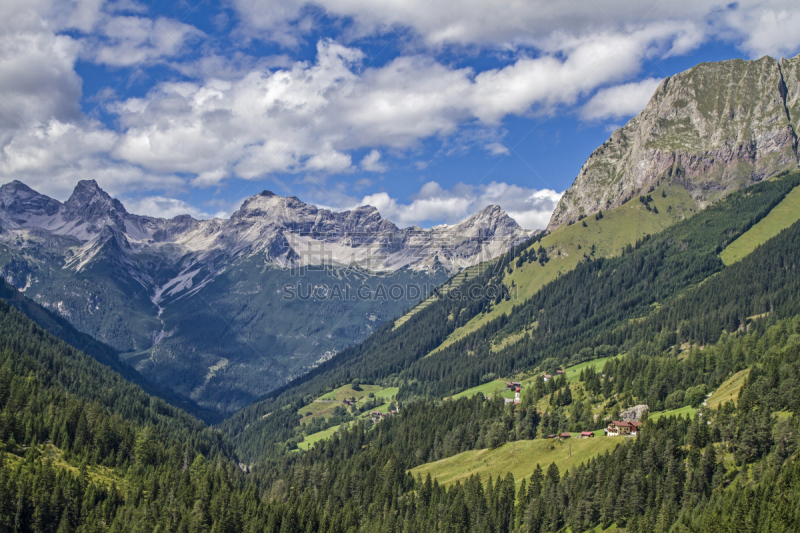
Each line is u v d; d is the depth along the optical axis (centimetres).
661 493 18050
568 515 18750
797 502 15225
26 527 19112
